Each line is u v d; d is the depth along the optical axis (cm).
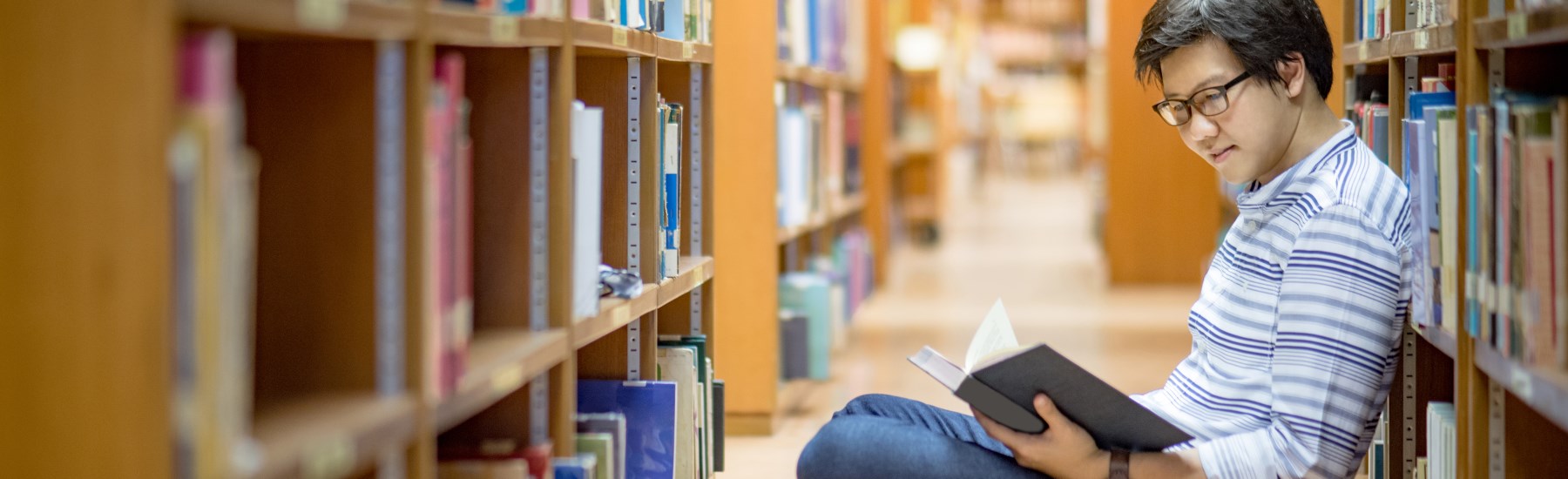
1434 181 175
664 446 214
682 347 232
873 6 734
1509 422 158
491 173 170
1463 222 162
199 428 96
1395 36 210
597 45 185
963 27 1363
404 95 126
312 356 129
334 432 112
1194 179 736
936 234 988
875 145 739
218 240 95
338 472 112
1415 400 226
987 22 1903
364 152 127
